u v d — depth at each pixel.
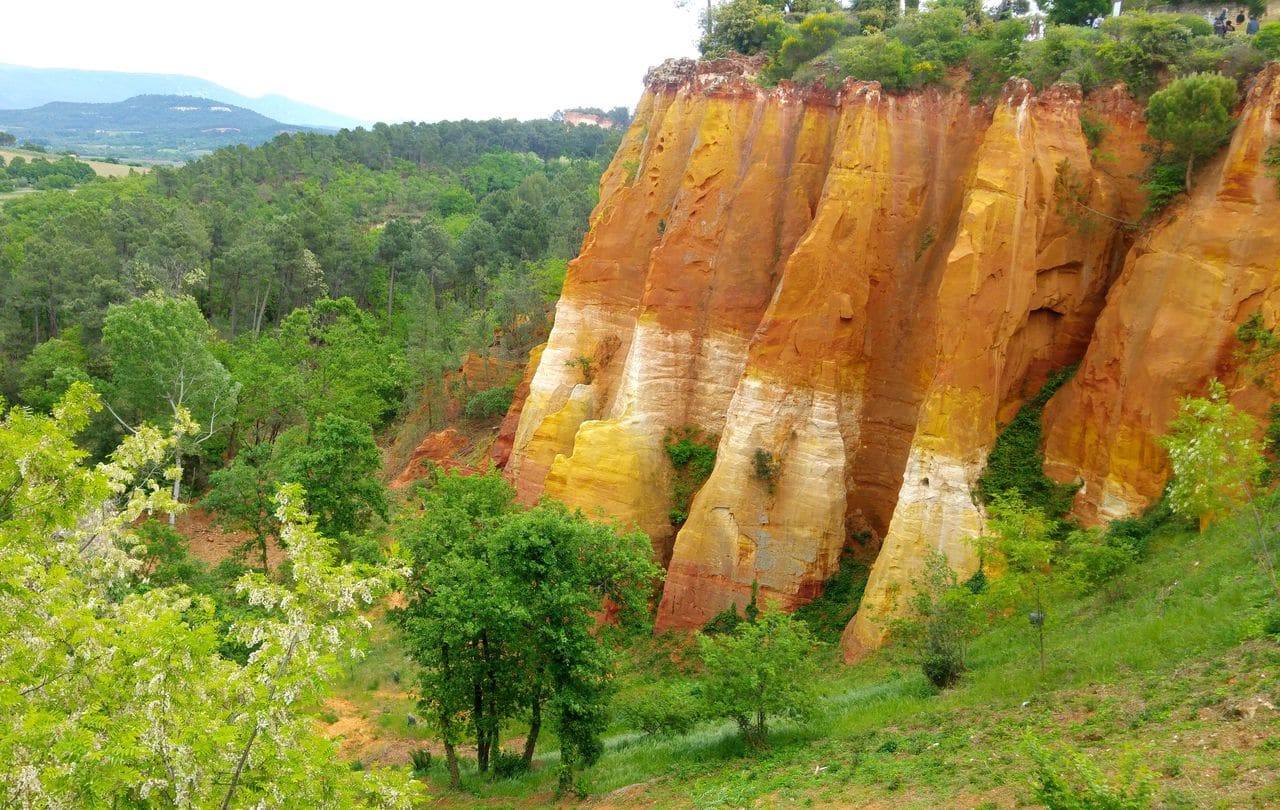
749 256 33.41
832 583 29.64
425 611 23.12
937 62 30.95
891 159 30.66
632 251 39.25
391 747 28.02
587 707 21.88
